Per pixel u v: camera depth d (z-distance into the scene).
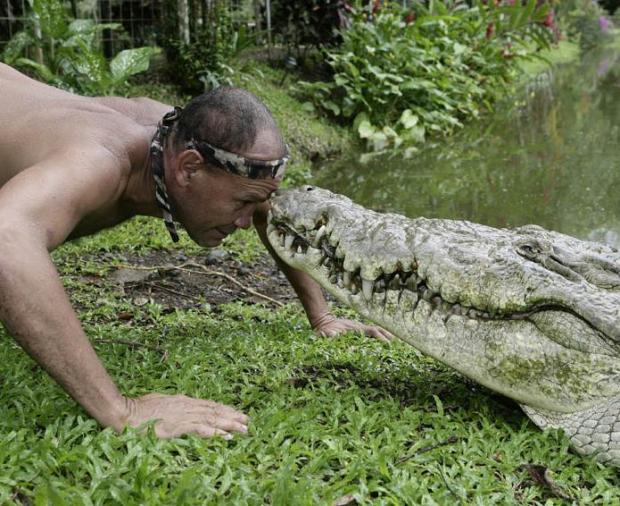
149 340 3.51
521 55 15.82
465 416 2.77
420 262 2.66
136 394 2.74
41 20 7.96
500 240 2.73
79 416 2.37
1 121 2.56
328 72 12.39
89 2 10.49
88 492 2.00
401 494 2.13
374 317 2.82
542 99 14.91
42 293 2.17
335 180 8.77
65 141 2.44
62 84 7.97
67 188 2.30
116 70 7.91
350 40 11.97
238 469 2.21
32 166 2.35
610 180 8.46
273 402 2.72
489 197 7.86
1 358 3.01
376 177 8.95
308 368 3.24
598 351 2.47
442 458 2.42
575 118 12.67
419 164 9.70
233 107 2.55
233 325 3.85
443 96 11.91
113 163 2.49
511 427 2.71
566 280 2.55
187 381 2.84
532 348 2.55
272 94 10.85
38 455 2.17
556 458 2.48
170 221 2.73
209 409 2.49
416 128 11.51
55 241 2.27
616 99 14.54
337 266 2.92
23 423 2.40
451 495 2.19
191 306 4.45
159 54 11.34
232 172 2.58
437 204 7.60
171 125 2.65
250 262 5.58
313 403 2.73
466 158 9.98
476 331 2.64
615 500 2.26
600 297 2.51
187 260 5.49
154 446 2.25
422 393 2.99
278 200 3.06
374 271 2.74
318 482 2.18
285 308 4.42
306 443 2.44
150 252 5.59
